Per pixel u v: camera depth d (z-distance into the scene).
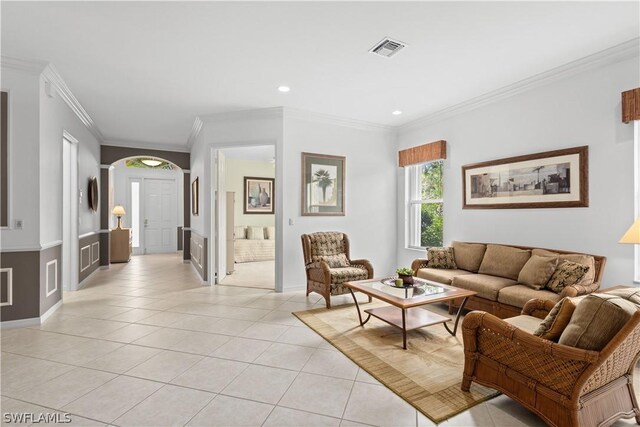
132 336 2.98
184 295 4.47
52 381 2.18
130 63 3.23
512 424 1.77
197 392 2.06
